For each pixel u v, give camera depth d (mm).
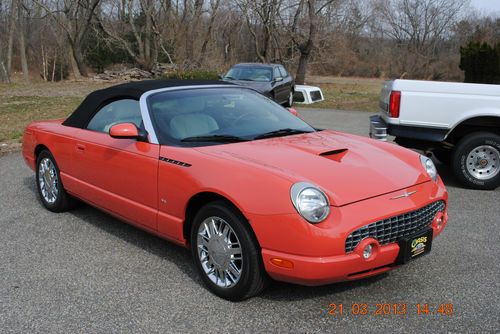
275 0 29531
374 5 45688
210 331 3184
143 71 31125
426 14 46594
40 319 3354
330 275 3133
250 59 37688
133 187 4262
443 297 3600
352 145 4180
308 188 3178
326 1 30844
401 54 45656
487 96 6332
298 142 4113
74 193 5211
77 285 3838
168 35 32500
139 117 4387
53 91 21172
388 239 3332
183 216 3838
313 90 19703
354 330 3174
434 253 4410
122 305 3527
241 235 3371
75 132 5082
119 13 39719
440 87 6453
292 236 3125
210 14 31641
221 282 3607
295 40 30250
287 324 3254
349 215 3178
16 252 4484
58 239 4805
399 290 3709
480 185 6598
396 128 6746
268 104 5000
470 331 3152
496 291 3691
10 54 32875
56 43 48250
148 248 4566
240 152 3770
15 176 7320
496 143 6449
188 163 3746
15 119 12969
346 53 42438
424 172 3895
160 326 3248
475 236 4848
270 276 3346
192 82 4953
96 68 43125
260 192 3266
